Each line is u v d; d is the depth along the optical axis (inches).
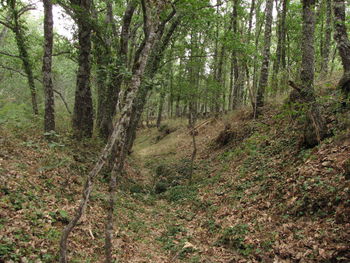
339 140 306.5
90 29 492.4
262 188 342.3
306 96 285.4
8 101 353.7
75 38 520.4
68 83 1168.2
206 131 882.8
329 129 338.0
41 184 279.4
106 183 418.3
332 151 299.4
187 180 559.8
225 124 740.0
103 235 250.7
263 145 471.8
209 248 264.5
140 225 324.8
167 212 408.5
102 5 687.7
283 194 299.3
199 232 311.7
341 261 177.5
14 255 161.8
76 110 505.4
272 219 271.3
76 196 299.9
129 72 198.8
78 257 199.6
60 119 556.1
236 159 510.9
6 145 319.3
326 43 594.6
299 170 310.5
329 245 194.4
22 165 294.8
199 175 558.3
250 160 452.4
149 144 1154.0
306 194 263.6
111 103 499.2
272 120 527.8
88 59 505.7
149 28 187.3
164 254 263.3
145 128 1473.9
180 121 1178.6
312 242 206.4
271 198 309.1
